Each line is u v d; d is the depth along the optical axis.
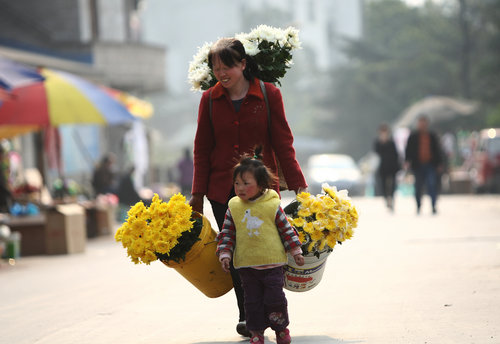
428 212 30.02
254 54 8.73
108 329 9.58
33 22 45.41
